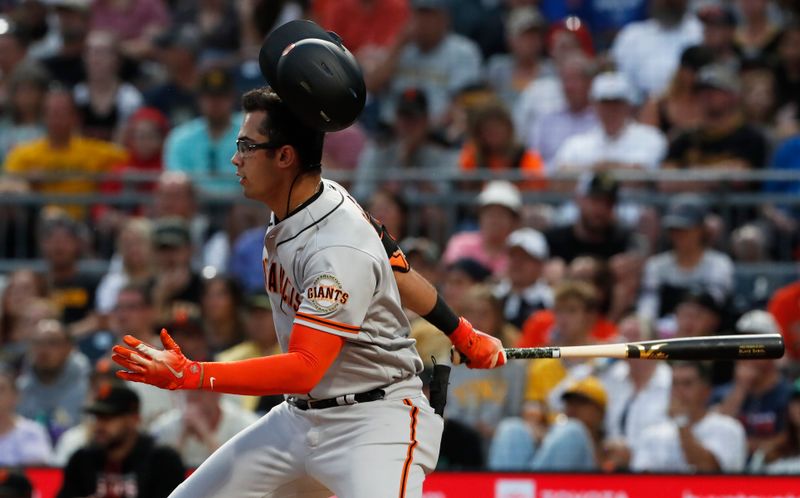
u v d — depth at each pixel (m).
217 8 51.28
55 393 30.53
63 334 30.58
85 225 38.72
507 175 36.56
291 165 14.98
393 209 34.66
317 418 15.44
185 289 33.84
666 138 40.72
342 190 15.41
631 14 49.03
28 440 28.53
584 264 31.73
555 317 29.34
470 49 45.16
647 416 27.67
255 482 15.79
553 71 45.22
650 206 36.25
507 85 45.00
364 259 14.76
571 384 27.53
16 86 43.94
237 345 31.31
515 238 33.22
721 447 26.52
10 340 35.12
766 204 36.06
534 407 28.16
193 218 37.28
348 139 41.00
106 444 24.69
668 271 33.84
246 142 14.97
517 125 42.41
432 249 32.03
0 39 49.34
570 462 25.64
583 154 38.88
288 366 14.32
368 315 15.14
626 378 28.28
